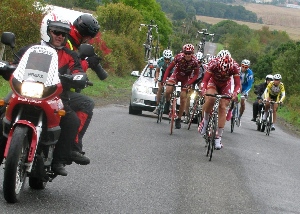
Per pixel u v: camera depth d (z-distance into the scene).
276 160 12.44
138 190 7.80
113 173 8.66
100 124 14.09
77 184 7.71
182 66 14.79
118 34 52.75
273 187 9.23
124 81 40.28
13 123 6.31
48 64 6.41
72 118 6.67
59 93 6.41
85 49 6.71
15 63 6.73
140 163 9.72
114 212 6.61
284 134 21.02
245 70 18.03
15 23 22.09
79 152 6.97
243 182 9.27
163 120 17.80
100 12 53.41
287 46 88.94
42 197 6.84
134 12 53.28
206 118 11.74
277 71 57.28
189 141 13.31
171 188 8.16
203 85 11.50
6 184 6.13
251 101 54.22
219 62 11.37
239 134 17.34
